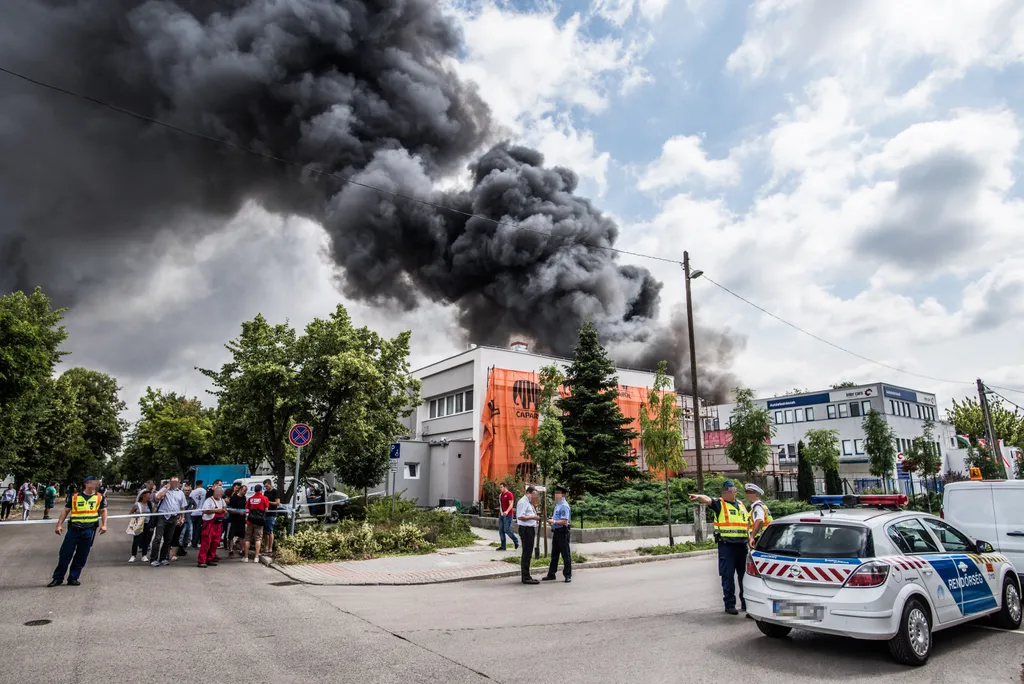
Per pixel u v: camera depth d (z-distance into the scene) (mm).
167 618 7590
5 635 6555
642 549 16359
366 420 18156
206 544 12734
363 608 8680
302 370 16953
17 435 23484
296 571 12094
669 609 8797
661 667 5750
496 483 24891
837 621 5992
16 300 26438
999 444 36875
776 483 36281
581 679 5355
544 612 8516
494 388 29578
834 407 48094
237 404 16766
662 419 17812
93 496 10055
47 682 5012
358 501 22406
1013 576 7922
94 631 6805
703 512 18297
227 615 7898
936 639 7031
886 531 6508
